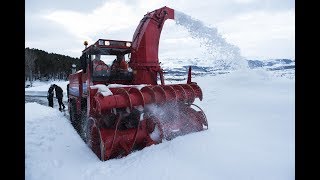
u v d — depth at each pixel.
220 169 4.15
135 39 7.36
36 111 11.12
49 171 4.58
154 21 7.32
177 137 5.99
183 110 6.91
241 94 11.40
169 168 4.37
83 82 7.53
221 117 8.09
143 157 5.01
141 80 7.17
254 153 4.66
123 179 4.13
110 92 5.32
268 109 8.45
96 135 5.68
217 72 18.30
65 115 11.31
